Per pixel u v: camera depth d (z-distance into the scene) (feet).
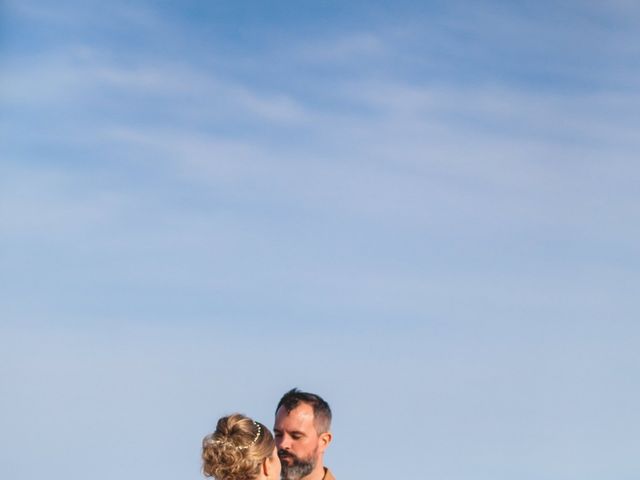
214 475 22.71
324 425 26.61
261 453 22.82
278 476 23.39
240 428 22.97
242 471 22.58
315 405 26.53
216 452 22.70
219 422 23.25
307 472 26.30
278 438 26.43
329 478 26.71
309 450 26.27
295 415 26.32
